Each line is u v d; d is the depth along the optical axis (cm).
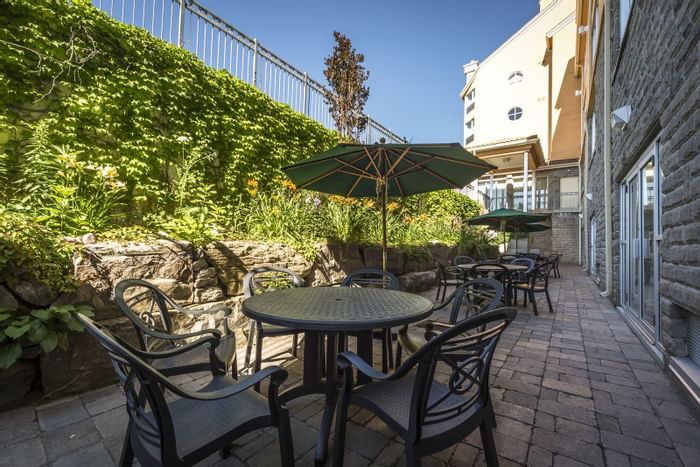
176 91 427
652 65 277
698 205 195
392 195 389
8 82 303
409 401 145
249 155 505
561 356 305
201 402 144
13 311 200
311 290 256
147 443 116
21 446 165
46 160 296
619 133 446
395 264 595
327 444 163
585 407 212
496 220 807
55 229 261
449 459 161
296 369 274
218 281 327
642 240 364
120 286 187
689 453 166
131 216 373
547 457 163
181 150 427
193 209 360
